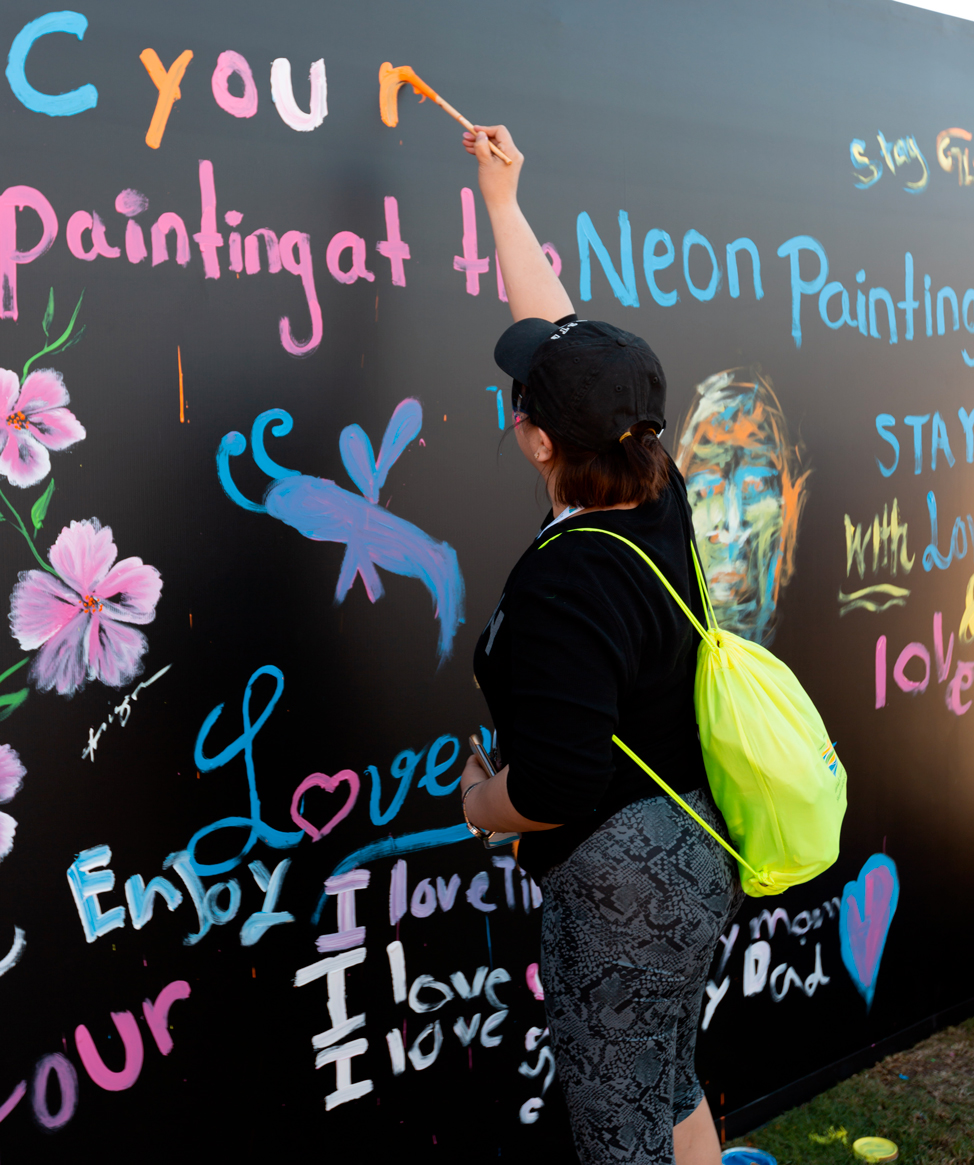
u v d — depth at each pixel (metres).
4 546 1.45
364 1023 1.82
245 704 1.67
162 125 1.55
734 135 2.23
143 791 1.58
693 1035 1.55
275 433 1.68
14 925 1.48
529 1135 2.03
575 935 1.31
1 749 1.46
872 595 2.56
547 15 1.94
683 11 2.13
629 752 1.30
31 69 1.44
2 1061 1.48
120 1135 1.58
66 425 1.49
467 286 1.88
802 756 1.29
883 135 2.50
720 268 2.22
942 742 2.74
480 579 1.93
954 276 2.68
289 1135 1.74
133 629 1.56
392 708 1.83
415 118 1.80
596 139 2.02
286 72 1.66
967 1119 2.33
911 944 2.70
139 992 1.59
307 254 1.69
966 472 2.75
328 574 1.74
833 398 2.45
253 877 1.69
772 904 2.39
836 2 2.39
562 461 1.36
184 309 1.58
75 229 1.49
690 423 2.20
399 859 1.85
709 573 2.26
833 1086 2.52
